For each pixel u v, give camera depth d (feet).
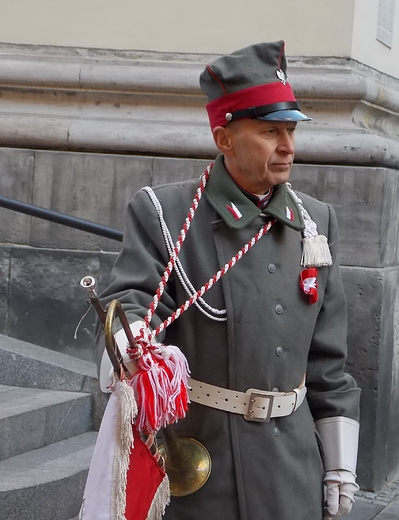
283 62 8.13
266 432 7.91
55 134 18.31
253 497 7.79
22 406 15.28
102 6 18.84
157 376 6.64
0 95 19.16
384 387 17.20
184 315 7.91
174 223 8.04
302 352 8.22
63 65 18.63
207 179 8.33
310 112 17.85
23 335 18.43
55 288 18.25
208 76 8.04
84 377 16.65
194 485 7.78
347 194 17.02
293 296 8.14
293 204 8.45
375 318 16.79
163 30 18.57
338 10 17.75
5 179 18.57
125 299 7.56
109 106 18.74
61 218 16.57
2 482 13.23
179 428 7.95
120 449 6.52
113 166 18.10
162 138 17.83
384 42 19.48
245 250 7.98
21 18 19.19
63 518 13.74
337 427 8.55
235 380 7.85
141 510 6.85
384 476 17.56
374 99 17.90
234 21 18.28
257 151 7.83
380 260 16.88
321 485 8.39
